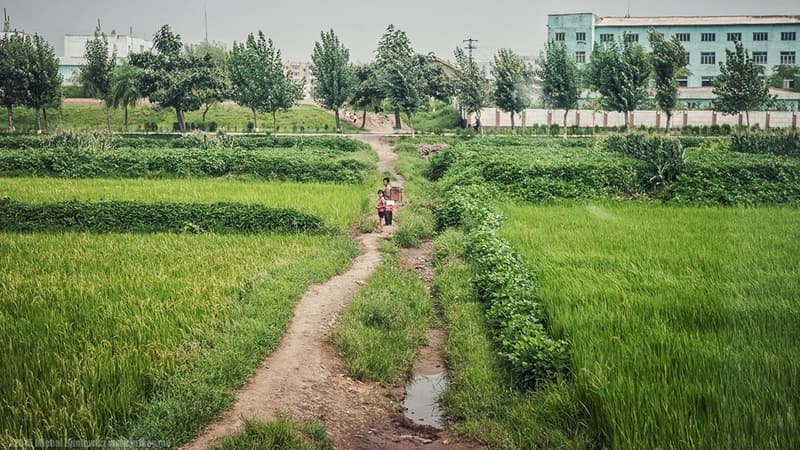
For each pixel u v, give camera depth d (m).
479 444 10.95
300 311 16.31
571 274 16.95
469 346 14.43
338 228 25.31
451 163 45.44
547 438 10.30
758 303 14.12
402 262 23.14
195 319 13.97
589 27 85.56
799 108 75.50
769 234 22.19
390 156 56.88
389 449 10.88
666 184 32.78
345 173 39.19
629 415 9.72
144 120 81.81
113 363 11.26
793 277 16.33
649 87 82.00
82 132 53.91
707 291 15.11
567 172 33.75
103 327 13.21
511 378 12.63
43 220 24.75
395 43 80.38
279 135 64.62
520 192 32.62
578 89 70.19
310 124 83.81
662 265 17.84
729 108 64.12
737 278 16.28
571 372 11.67
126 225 24.67
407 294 18.30
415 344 15.48
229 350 12.68
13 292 15.52
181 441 10.04
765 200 30.56
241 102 71.12
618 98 68.25
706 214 27.12
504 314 14.76
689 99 80.81
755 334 12.26
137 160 40.94
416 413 12.48
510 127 78.19
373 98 80.88
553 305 14.32
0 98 64.50
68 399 10.23
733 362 10.94
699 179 31.75
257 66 68.31
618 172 33.53
